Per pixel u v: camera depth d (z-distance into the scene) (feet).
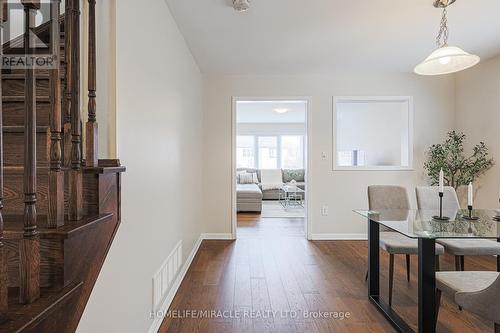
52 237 3.08
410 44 10.71
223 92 14.64
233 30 9.50
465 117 13.75
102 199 4.09
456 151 13.69
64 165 3.84
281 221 18.98
